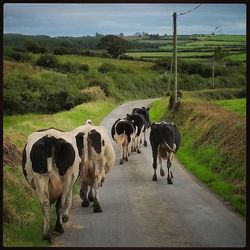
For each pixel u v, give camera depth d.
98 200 11.48
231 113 22.92
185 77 78.38
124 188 14.01
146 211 11.46
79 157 10.25
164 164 18.08
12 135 15.94
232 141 16.92
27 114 33.12
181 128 26.06
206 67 82.00
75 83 51.59
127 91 71.12
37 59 65.94
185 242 9.20
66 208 9.95
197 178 15.52
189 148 20.83
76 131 11.10
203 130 21.25
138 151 21.00
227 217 10.92
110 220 10.70
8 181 11.42
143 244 9.06
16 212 10.27
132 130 18.36
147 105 52.97
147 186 14.30
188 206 11.92
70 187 9.70
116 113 40.66
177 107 31.94
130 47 109.62
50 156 8.77
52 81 45.97
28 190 11.85
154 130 14.80
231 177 14.38
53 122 24.02
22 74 43.91
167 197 12.90
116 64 87.25
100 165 11.32
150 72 88.00
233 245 9.01
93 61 86.19
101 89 59.16
